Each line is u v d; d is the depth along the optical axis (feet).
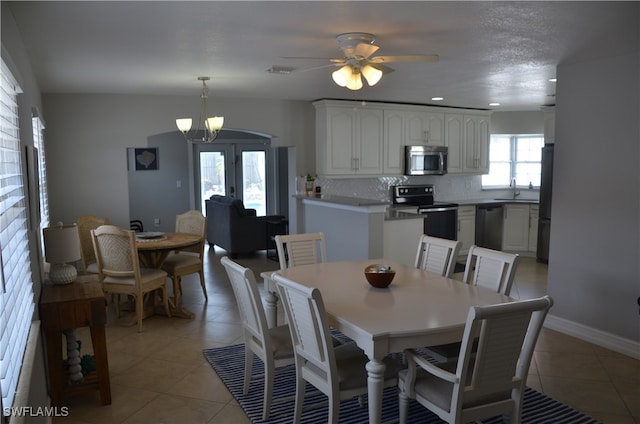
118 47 11.64
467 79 16.48
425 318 8.07
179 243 15.74
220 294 18.44
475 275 10.80
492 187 28.40
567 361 12.31
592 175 13.29
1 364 5.38
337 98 21.65
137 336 14.15
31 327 8.43
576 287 13.87
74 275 10.78
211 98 20.98
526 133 27.22
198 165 32.32
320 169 22.58
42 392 8.82
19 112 8.45
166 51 12.12
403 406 8.25
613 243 12.90
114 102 19.66
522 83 17.34
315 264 12.19
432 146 24.22
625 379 11.32
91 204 19.72
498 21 9.64
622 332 12.85
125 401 10.36
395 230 18.99
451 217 24.61
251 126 21.74
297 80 16.62
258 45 11.57
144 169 30.99
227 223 24.98
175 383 11.19
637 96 12.17
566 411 9.91
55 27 9.82
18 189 7.91
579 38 10.87
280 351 9.53
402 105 23.22
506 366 7.27
